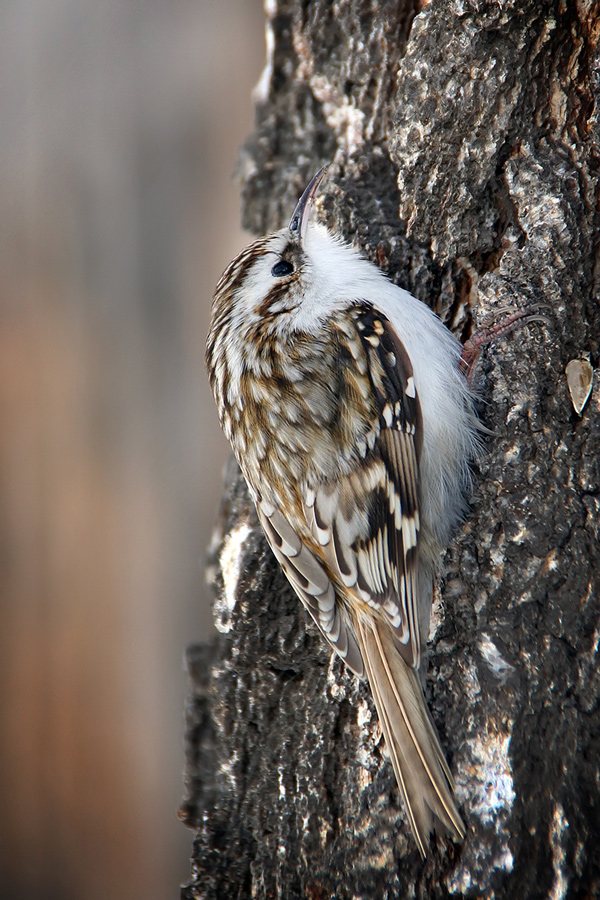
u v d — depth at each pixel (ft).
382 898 6.97
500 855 6.93
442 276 7.00
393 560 6.96
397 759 6.93
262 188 7.10
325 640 7.00
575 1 6.95
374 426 6.96
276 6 7.07
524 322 6.95
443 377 6.96
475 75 6.96
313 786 7.00
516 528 6.95
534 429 6.95
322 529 6.97
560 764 6.92
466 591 6.95
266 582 7.02
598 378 6.94
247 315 7.01
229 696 7.04
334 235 7.01
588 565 6.93
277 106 7.09
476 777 6.94
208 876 7.04
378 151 7.03
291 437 6.97
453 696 6.95
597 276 6.95
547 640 6.93
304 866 7.00
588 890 6.91
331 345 6.98
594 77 6.95
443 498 6.96
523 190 6.96
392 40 7.02
